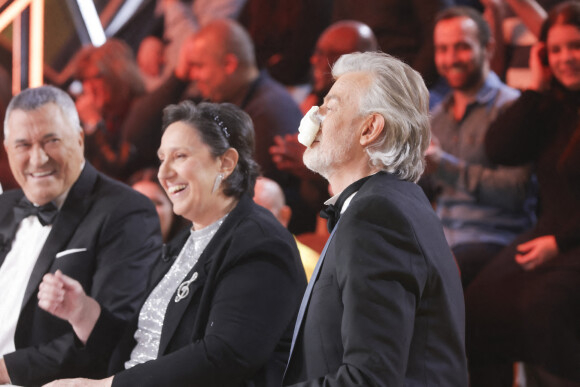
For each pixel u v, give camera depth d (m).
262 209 8.41
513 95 14.23
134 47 18.91
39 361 9.14
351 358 5.47
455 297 6.07
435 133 14.76
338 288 5.96
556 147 13.54
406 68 6.64
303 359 6.15
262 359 7.39
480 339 13.62
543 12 14.73
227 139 8.27
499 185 14.05
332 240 6.24
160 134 18.20
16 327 9.77
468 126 14.39
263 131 16.41
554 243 13.23
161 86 18.33
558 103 13.60
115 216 10.02
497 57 15.02
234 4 17.92
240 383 7.50
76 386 7.34
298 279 7.89
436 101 15.04
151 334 8.20
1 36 20.17
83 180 10.39
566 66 13.48
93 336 8.98
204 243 8.27
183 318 7.75
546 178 13.66
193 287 7.80
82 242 9.96
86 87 18.98
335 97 6.55
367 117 6.40
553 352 12.85
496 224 14.09
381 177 6.26
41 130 10.06
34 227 10.42
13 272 10.30
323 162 6.54
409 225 5.76
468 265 13.91
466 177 14.30
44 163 10.07
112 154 18.45
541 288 13.09
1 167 18.73
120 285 9.70
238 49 17.02
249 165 8.44
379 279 5.57
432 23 15.22
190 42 17.73
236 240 7.79
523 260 13.45
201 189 8.14
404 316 5.52
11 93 20.08
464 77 14.38
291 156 15.77
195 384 7.22
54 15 19.94
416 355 5.78
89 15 19.52
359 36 15.77
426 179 14.54
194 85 17.75
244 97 16.98
